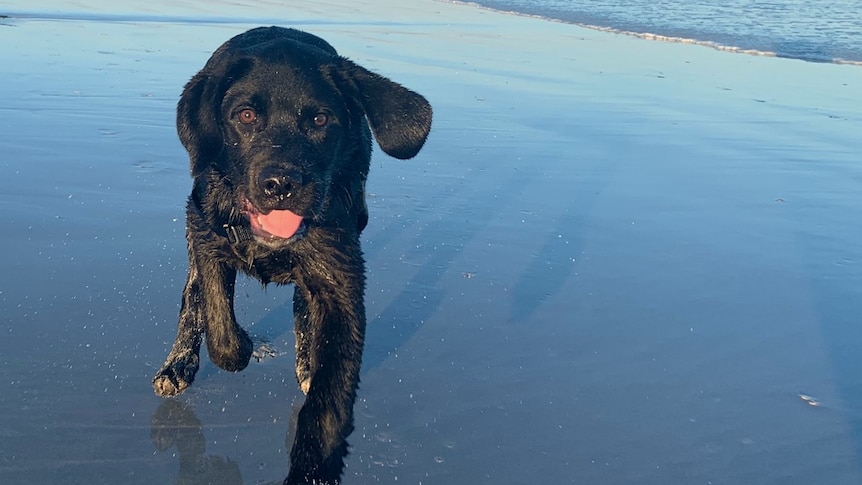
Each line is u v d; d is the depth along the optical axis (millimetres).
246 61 1137
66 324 1255
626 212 1848
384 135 1157
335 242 1065
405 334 1306
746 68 3525
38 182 1791
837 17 4828
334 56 1206
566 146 2320
